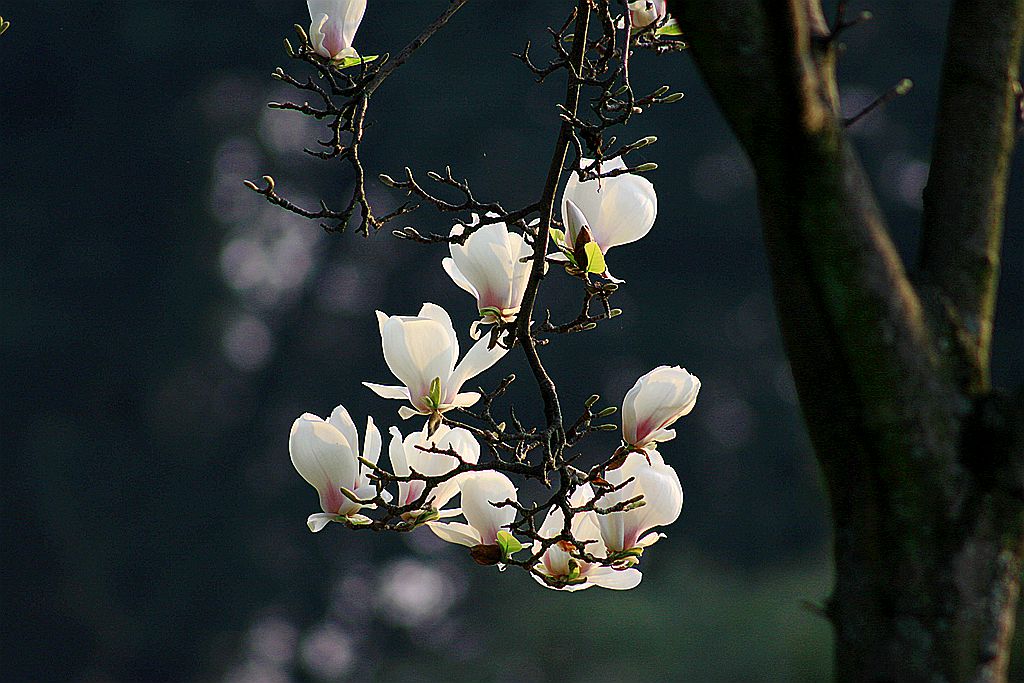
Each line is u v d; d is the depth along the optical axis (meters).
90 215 22.59
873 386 1.53
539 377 2.01
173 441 22.64
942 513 1.55
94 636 22.11
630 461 1.98
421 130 22.73
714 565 22.62
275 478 24.06
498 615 22.14
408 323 2.01
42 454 22.00
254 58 23.16
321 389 24.61
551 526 2.00
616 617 18.39
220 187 23.70
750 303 24.58
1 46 22.64
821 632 12.56
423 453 2.03
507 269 2.03
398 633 25.77
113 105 22.58
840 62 24.81
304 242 24.62
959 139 1.69
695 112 23.55
